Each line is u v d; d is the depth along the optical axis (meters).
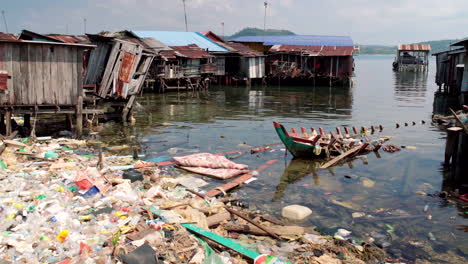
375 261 6.82
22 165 10.37
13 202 7.26
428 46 75.19
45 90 14.29
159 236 6.35
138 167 11.49
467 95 24.36
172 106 27.56
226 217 8.04
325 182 11.31
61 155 11.98
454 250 7.32
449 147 12.38
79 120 15.09
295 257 6.62
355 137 16.64
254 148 14.91
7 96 13.70
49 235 6.02
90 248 5.62
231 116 23.28
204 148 14.85
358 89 43.28
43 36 18.75
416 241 7.66
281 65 48.16
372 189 10.75
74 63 14.63
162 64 36.34
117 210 7.46
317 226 8.31
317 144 13.83
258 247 6.88
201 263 5.69
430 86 46.25
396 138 17.36
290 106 28.45
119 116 19.28
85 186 8.37
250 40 56.84
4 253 5.34
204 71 41.22
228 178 11.13
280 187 10.78
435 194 10.34
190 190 9.57
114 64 18.22
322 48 49.12
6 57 13.52
